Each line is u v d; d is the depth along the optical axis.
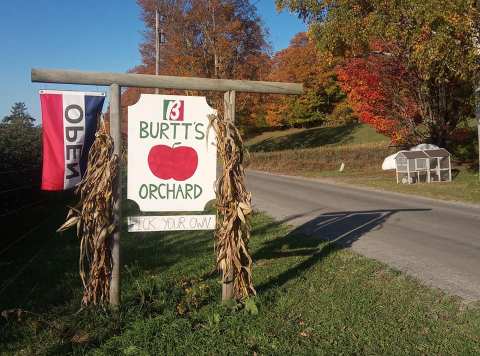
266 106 59.03
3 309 5.19
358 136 54.84
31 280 6.39
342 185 21.52
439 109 23.34
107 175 4.91
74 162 5.05
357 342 4.44
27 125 11.16
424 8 15.02
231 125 5.13
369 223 10.87
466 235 9.52
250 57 48.88
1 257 7.71
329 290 5.86
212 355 4.14
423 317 5.08
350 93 24.34
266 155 36.22
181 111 5.35
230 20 48.16
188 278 6.30
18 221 8.77
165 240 8.94
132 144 5.27
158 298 5.42
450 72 19.17
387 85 23.03
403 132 24.17
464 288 6.12
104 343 4.35
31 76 4.78
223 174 5.07
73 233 9.48
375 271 6.74
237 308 5.09
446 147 24.17
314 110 63.84
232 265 5.16
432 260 7.48
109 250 5.04
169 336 4.46
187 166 5.39
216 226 5.48
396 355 4.20
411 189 18.52
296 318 4.98
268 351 4.22
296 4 18.39
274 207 13.76
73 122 5.00
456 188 18.11
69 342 4.34
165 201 5.37
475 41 15.89
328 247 8.12
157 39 30.86
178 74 48.31
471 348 4.35
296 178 26.33
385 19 16.69
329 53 19.73
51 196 10.79
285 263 7.14
